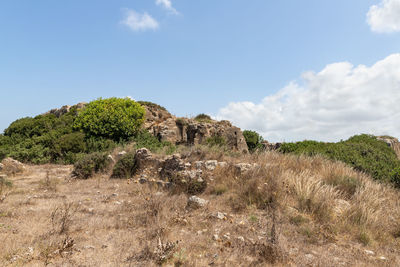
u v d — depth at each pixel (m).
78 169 13.04
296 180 8.04
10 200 8.06
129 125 21.20
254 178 8.34
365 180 9.16
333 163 10.70
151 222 5.79
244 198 7.56
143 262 4.08
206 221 6.15
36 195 8.95
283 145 18.47
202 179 9.04
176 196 8.23
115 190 10.05
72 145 18.98
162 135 21.75
